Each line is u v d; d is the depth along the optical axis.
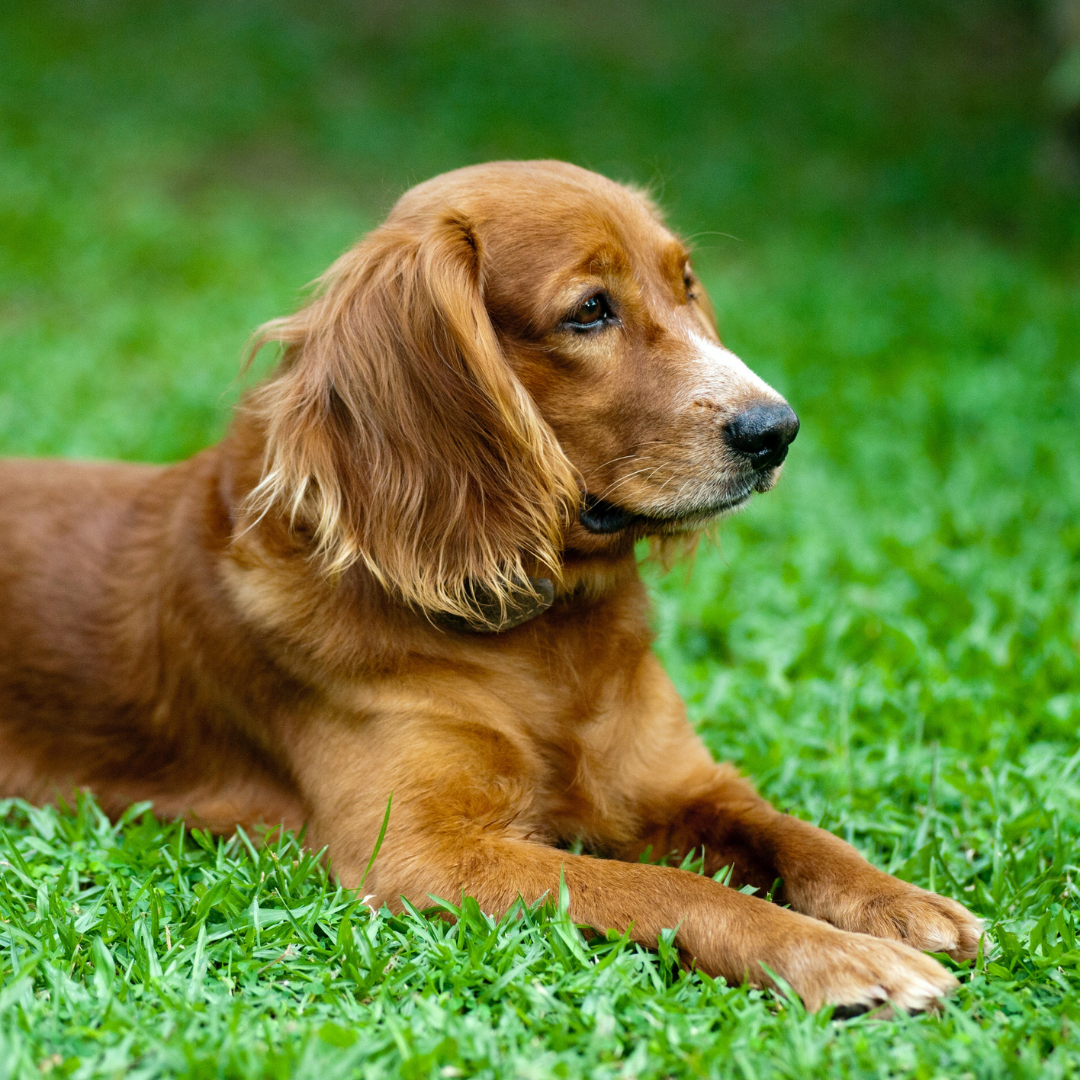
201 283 11.95
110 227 13.18
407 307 3.89
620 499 4.06
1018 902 3.66
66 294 11.39
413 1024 2.94
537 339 4.00
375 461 3.87
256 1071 2.67
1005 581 6.09
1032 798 4.29
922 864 3.88
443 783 3.77
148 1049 2.79
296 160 17.09
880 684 5.16
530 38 21.92
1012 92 20.33
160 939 3.40
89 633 4.63
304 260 12.82
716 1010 3.04
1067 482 7.32
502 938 3.32
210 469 4.45
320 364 3.93
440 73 20.28
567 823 4.11
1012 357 9.81
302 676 3.98
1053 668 5.27
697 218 15.08
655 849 4.14
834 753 4.66
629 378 4.04
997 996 3.09
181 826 4.12
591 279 4.00
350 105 18.92
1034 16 22.95
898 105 19.89
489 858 3.59
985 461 7.73
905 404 8.81
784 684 5.25
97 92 18.12
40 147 15.69
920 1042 2.86
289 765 4.11
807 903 3.64
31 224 12.80
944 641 5.69
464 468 3.88
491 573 3.87
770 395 4.01
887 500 7.36
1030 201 15.34
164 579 4.45
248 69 19.72
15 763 4.67
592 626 4.20
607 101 19.38
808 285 12.23
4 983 3.15
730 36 23.08
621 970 3.19
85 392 8.91
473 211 4.05
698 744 4.39
